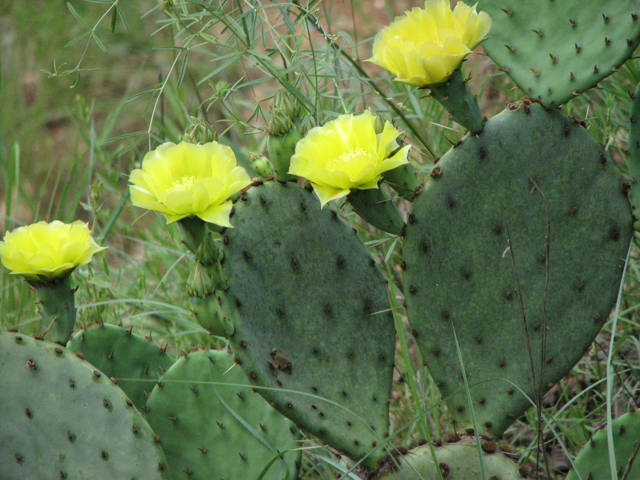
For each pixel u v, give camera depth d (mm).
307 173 1477
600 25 1526
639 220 1540
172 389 1592
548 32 1542
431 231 1524
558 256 1533
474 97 1513
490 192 1522
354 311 1529
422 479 1505
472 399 1536
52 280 1509
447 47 1485
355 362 1526
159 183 1475
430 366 1540
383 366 1533
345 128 1494
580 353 1540
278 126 1502
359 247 1532
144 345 1627
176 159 1479
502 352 1536
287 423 1586
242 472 1585
